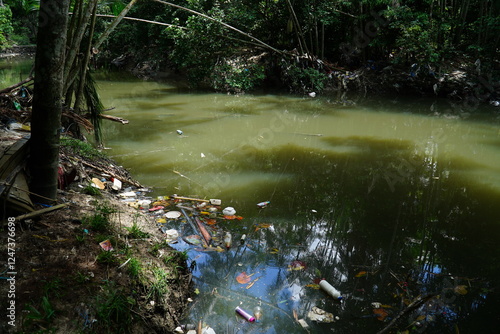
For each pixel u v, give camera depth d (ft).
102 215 10.69
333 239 12.17
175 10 44.98
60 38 8.65
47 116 9.23
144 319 7.76
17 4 70.54
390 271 10.56
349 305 9.15
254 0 41.29
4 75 43.83
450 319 8.75
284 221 13.16
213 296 9.31
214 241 11.65
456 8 42.70
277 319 8.62
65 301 7.24
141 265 8.93
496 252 11.67
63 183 11.94
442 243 12.14
